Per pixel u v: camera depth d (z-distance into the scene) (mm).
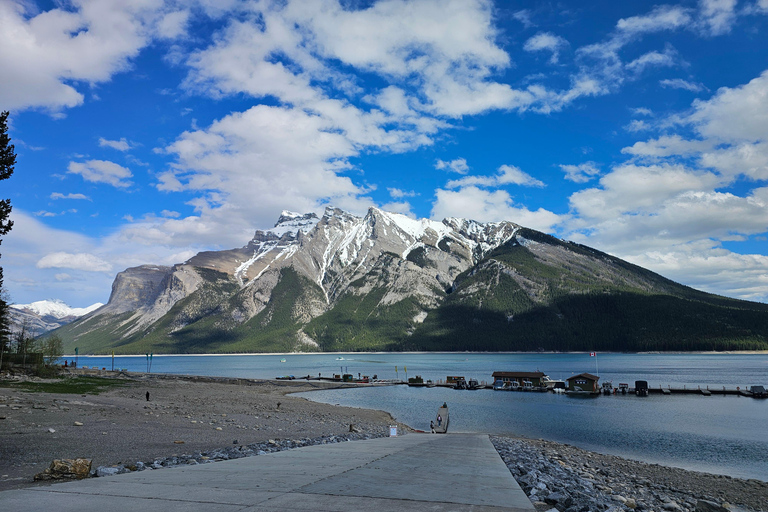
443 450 24109
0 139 25781
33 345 104188
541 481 17156
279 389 125938
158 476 13406
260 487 11406
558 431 64188
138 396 66312
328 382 152875
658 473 38250
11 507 9023
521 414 82000
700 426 68750
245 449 23922
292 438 33406
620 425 69438
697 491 32688
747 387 126062
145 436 29766
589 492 18922
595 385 119750
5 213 25953
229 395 88188
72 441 25406
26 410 37188
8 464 18406
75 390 62094
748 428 66938
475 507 9359
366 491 10984
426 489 11453
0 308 79438
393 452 21875
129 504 9289
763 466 44406
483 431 63469
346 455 20109
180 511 8641
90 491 10820
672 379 155625
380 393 124312
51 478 14859
